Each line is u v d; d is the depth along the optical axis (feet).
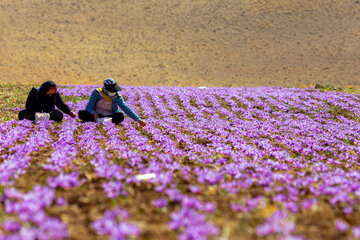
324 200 11.57
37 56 129.39
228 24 172.96
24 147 16.83
